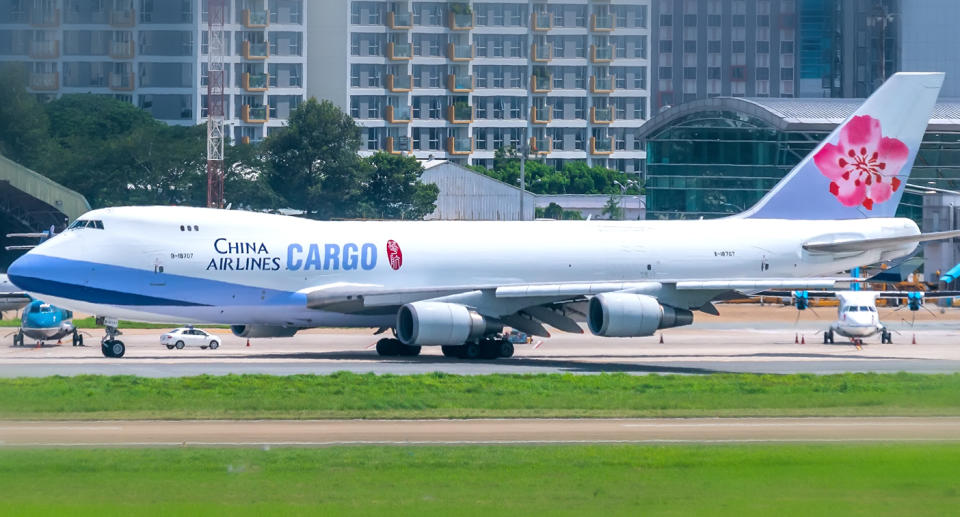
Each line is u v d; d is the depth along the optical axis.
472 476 96.31
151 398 138.38
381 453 105.44
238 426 122.62
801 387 155.12
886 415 133.50
